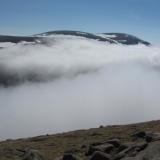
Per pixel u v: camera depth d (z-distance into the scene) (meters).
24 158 29.22
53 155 34.91
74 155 28.03
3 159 31.33
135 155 22.06
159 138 24.27
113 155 25.92
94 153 25.92
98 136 47.31
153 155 19.61
